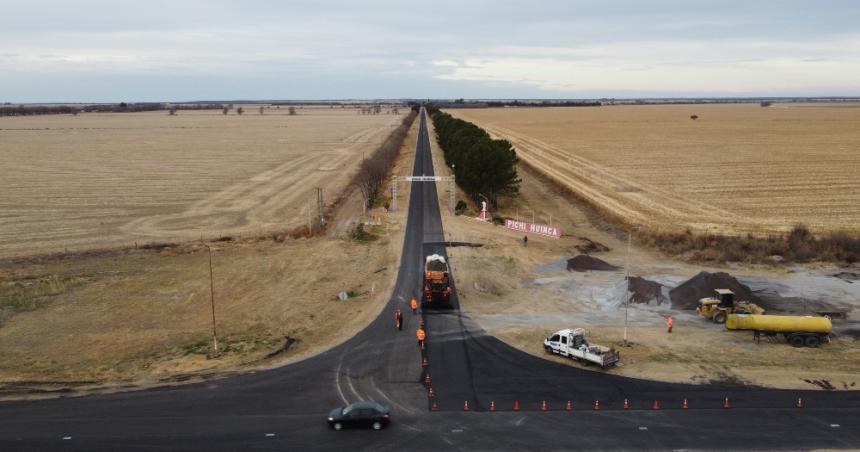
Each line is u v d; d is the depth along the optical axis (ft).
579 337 139.44
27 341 150.41
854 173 396.57
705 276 177.37
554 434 104.47
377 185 376.89
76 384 126.62
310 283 199.62
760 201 318.24
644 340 148.36
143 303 179.42
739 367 131.34
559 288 192.54
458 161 352.49
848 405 113.50
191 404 117.29
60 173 438.81
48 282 196.44
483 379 127.54
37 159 519.60
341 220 296.92
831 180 373.20
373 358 139.44
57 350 144.87
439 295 174.29
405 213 313.32
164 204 331.57
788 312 165.37
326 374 131.03
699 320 162.71
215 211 314.76
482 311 171.94
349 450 100.22
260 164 496.23
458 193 370.12
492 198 323.16
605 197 338.34
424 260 224.53
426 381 126.93
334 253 236.43
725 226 264.52
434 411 113.60
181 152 585.22
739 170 424.46
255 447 101.45
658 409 112.98
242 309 174.70
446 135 511.40
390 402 117.60
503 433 105.09
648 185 375.66
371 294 187.52
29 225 280.72
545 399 117.91
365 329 158.40
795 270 203.72
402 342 148.97
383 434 105.29
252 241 254.47
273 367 135.03
